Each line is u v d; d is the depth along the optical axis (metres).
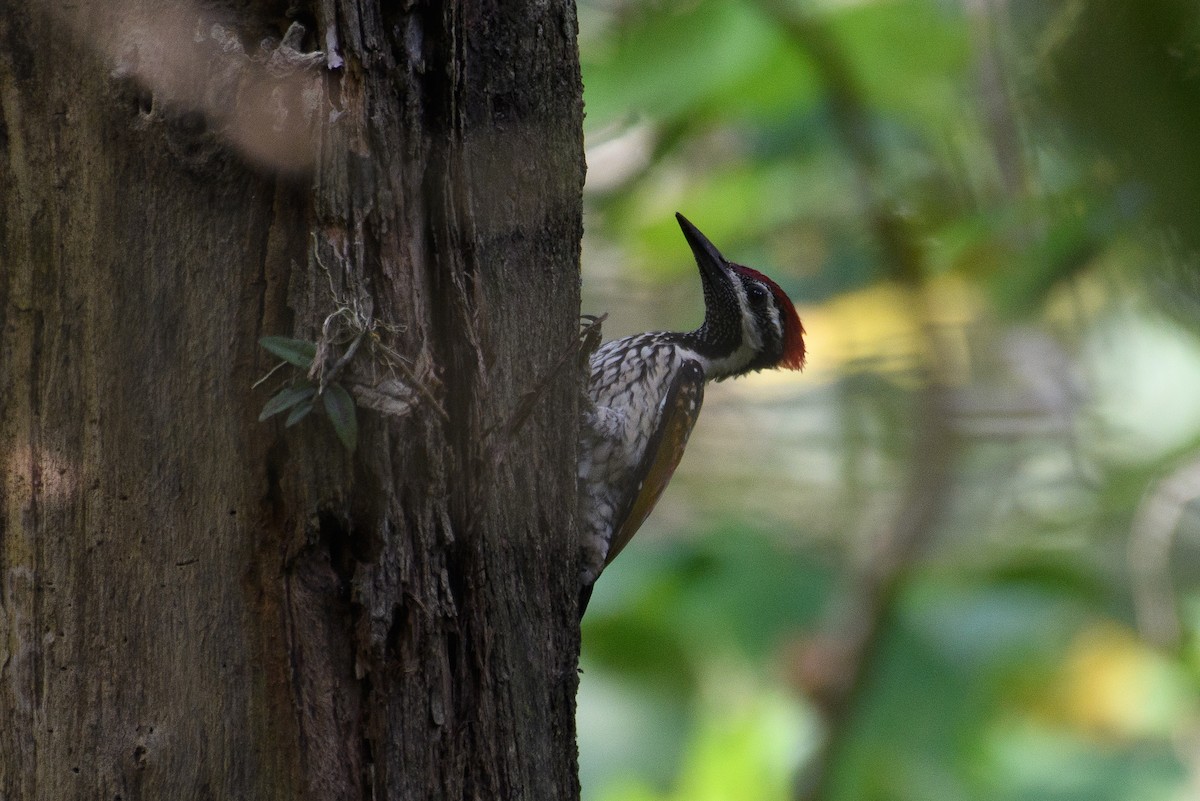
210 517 5.25
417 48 5.41
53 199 5.22
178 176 5.16
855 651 12.98
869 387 13.54
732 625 13.55
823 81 12.30
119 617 5.27
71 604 5.28
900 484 13.33
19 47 5.19
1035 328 12.48
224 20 5.12
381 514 5.27
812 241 15.02
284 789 5.25
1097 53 4.70
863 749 13.23
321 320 5.13
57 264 5.23
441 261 5.55
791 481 14.13
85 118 5.18
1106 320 10.88
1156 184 4.73
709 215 15.45
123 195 5.19
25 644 5.32
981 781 13.50
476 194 5.78
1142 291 7.07
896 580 12.98
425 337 5.48
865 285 14.00
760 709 13.02
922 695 13.48
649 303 16.55
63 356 5.25
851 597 13.16
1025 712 14.39
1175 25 4.53
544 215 6.24
